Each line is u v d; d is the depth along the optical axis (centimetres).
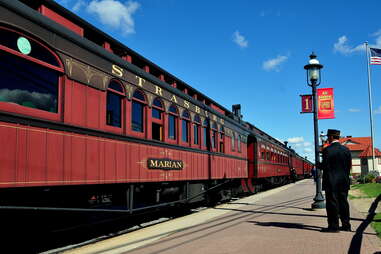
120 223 956
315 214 973
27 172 497
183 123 1071
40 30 540
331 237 617
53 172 544
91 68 653
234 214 1043
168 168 934
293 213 1010
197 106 1181
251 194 2002
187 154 1070
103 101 682
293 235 646
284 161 3081
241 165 1684
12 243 584
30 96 522
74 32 614
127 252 561
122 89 752
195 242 618
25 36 515
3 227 539
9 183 469
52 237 720
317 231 683
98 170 651
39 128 525
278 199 1575
